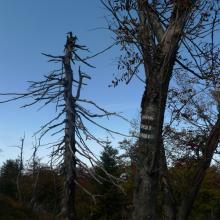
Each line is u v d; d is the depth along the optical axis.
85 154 13.43
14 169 47.06
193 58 9.62
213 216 45.91
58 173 13.77
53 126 13.80
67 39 14.38
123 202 39.47
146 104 8.84
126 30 9.24
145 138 8.69
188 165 11.44
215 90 11.35
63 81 13.93
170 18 8.95
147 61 8.92
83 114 13.83
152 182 8.54
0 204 31.38
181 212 8.86
